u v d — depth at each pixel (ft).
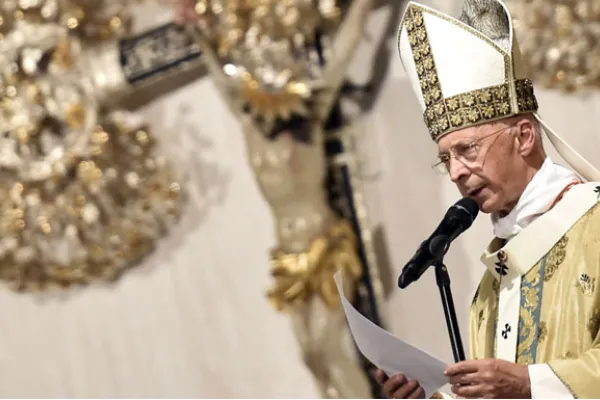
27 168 45.11
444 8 40.14
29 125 45.01
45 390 46.26
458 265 38.63
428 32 21.09
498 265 20.72
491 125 19.99
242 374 43.73
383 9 41.37
